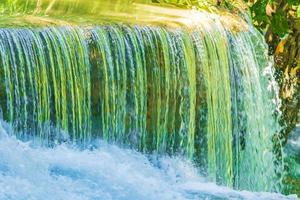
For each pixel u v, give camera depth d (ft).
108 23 32.17
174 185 32.27
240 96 34.88
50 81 30.09
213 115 33.94
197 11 35.60
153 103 32.45
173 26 33.22
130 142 32.12
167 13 35.17
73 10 34.99
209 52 33.71
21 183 27.78
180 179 32.76
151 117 32.48
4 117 29.17
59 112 30.35
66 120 30.53
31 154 29.25
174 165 32.91
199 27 33.78
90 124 31.12
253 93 35.35
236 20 35.65
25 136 29.66
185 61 32.99
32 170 28.60
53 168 29.19
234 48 34.65
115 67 31.50
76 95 30.71
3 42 29.14
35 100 29.81
